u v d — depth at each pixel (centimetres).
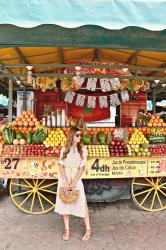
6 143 486
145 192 539
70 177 381
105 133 549
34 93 851
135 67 578
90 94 782
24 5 270
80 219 462
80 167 381
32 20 272
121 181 509
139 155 485
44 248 361
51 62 659
